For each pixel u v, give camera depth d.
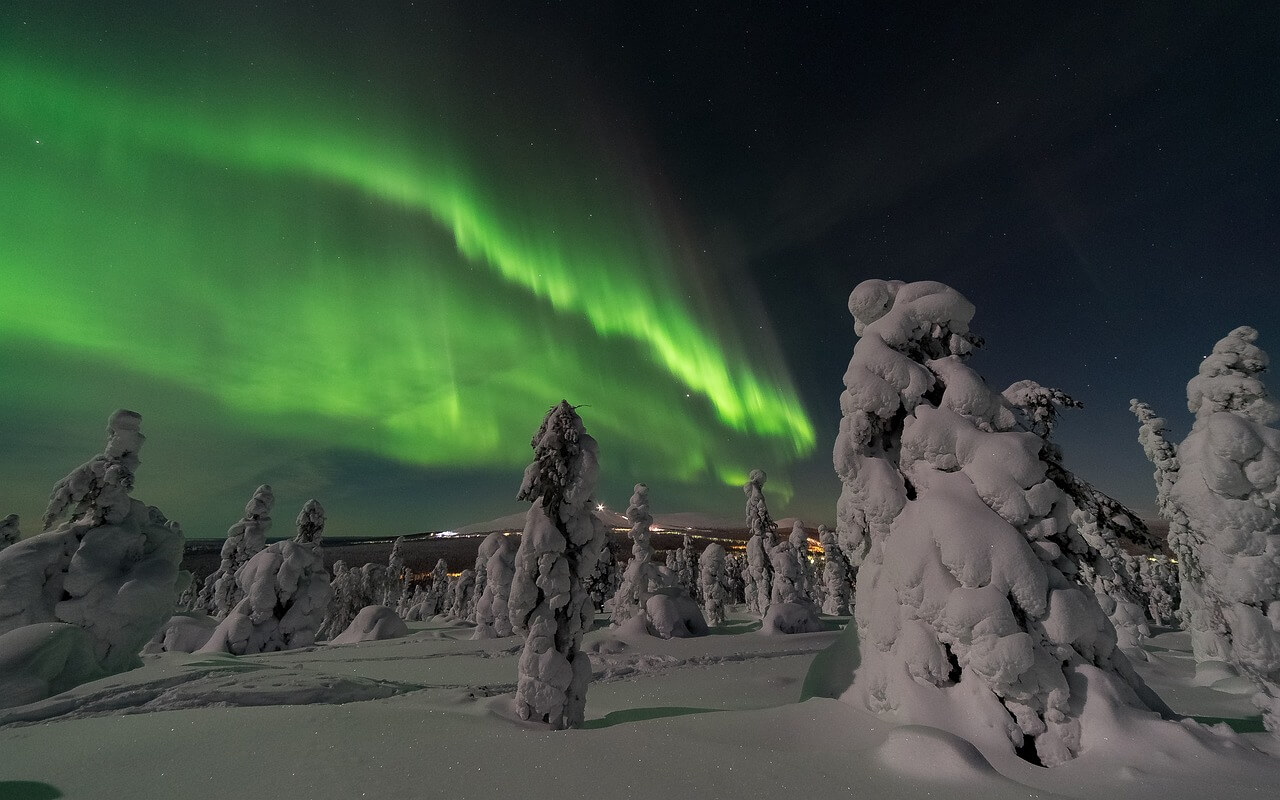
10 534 27.30
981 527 7.30
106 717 9.10
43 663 12.05
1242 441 8.01
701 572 37.22
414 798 5.21
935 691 7.16
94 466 18.42
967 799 5.08
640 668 17.17
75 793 5.78
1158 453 20.64
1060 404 9.49
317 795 5.36
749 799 5.12
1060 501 7.67
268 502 40.88
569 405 10.55
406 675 15.10
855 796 5.19
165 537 19.27
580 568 9.66
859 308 9.89
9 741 7.95
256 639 25.23
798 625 26.61
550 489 9.95
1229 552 7.93
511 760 6.17
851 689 8.16
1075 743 6.34
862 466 9.02
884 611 7.95
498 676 15.01
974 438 8.08
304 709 8.65
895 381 8.95
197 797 5.50
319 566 28.19
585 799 5.14
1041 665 6.71
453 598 58.00
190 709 9.91
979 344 9.34
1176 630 31.78
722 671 16.17
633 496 31.95
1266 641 7.40
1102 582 20.36
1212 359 9.41
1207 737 6.07
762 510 38.88
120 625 16.41
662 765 5.97
